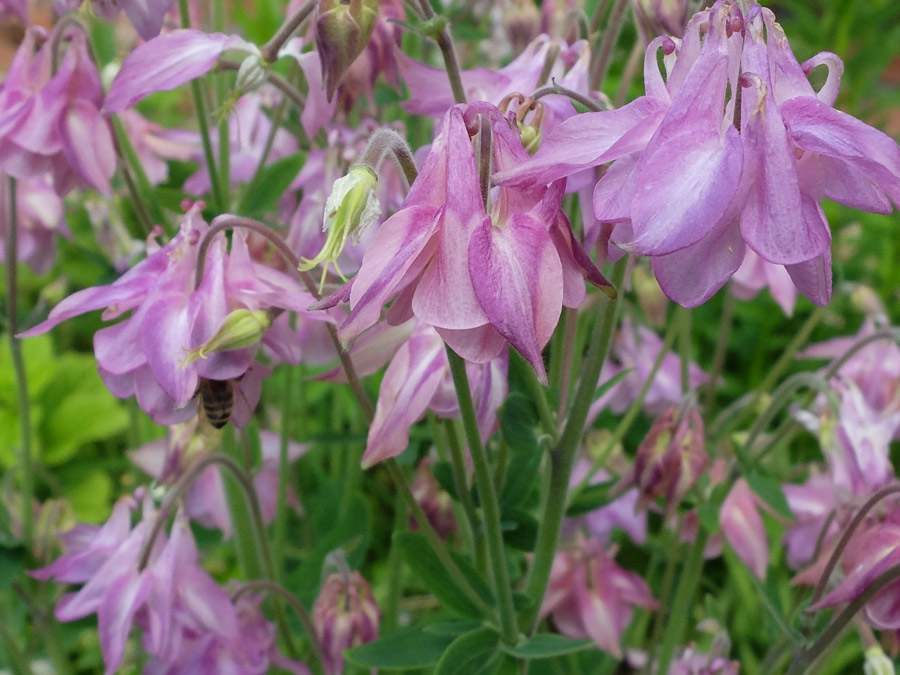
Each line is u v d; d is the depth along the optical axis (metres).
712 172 0.15
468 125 0.16
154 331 0.20
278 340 0.21
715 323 0.52
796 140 0.15
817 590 0.24
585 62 0.24
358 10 0.21
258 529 0.27
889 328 0.29
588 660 0.37
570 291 0.17
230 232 0.28
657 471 0.27
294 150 0.32
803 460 0.47
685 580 0.30
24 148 0.25
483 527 0.25
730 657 0.41
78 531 0.28
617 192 0.16
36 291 0.54
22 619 0.33
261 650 0.26
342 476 0.38
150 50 0.22
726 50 0.16
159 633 0.24
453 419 0.23
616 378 0.28
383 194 0.25
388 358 0.22
